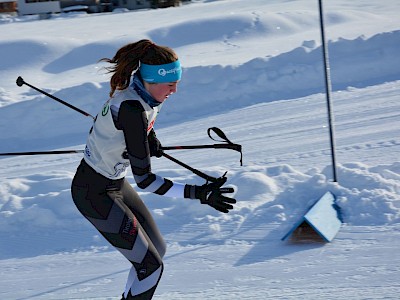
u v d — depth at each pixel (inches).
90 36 1173.1
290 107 477.4
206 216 260.8
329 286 201.3
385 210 247.4
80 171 173.5
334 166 268.5
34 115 498.0
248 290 204.8
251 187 275.7
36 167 422.3
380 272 206.4
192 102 508.7
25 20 1854.1
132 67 161.2
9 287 226.4
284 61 537.3
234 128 445.7
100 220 169.9
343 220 247.0
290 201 264.8
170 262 230.8
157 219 263.6
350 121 421.4
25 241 262.4
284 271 215.2
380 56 535.5
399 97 465.4
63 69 843.4
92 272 233.0
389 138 371.9
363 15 1051.3
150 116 165.6
